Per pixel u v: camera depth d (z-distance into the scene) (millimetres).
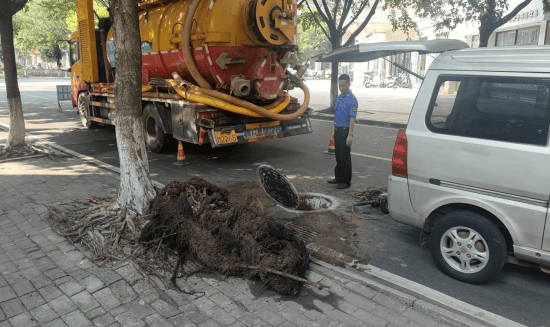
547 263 3475
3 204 5973
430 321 3332
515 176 3498
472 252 3799
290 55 8602
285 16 7703
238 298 3609
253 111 8062
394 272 4137
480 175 3697
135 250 4352
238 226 4168
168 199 4688
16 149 9211
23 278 3957
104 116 11609
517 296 3705
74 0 19109
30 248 4570
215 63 7750
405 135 4191
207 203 4656
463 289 3816
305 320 3318
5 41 8828
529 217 3457
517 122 3525
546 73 3404
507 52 3727
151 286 3791
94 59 11562
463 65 3871
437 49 5133
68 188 6723
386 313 3430
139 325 3254
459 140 3807
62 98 18406
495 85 3648
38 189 6668
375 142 10664
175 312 3414
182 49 7898
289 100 8945
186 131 8125
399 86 32500
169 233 4363
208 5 7488
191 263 4141
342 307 3504
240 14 7566
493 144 3605
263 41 7801
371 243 4801
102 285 3809
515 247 3596
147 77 9539
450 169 3885
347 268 4223
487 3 11750
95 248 4465
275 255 3846
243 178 7496
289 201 5762
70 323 3291
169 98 8570
